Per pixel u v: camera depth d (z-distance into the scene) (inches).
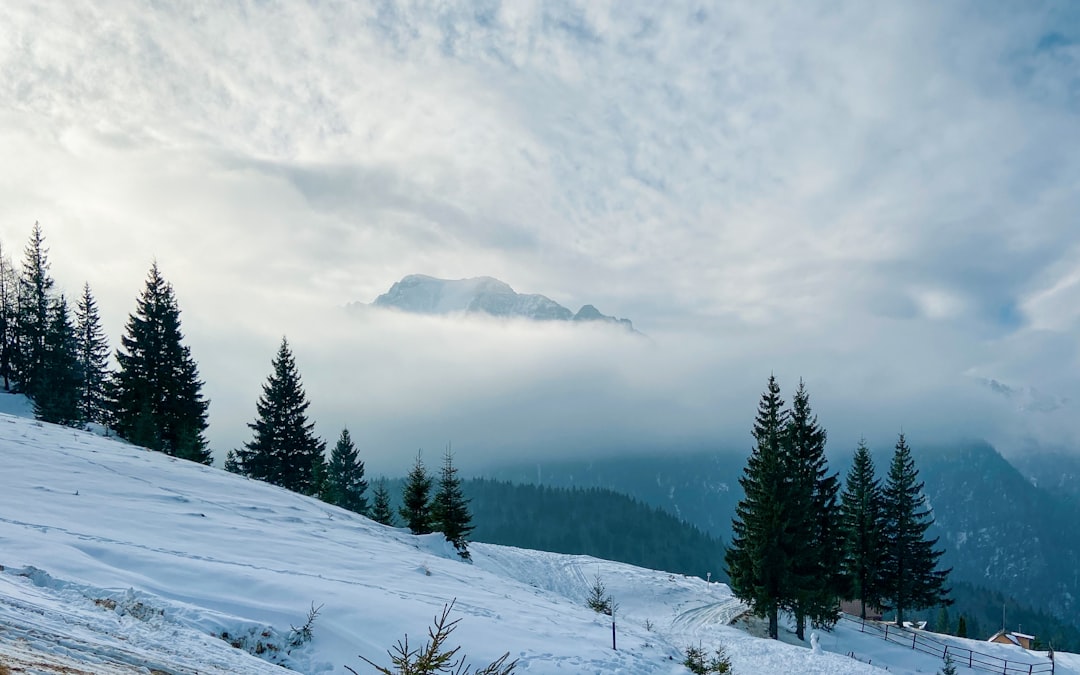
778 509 1619.1
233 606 582.2
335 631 590.6
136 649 348.2
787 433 1785.2
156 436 1973.4
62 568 541.0
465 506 1774.1
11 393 2281.0
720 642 1238.3
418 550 1262.3
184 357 2223.2
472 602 827.4
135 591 526.9
